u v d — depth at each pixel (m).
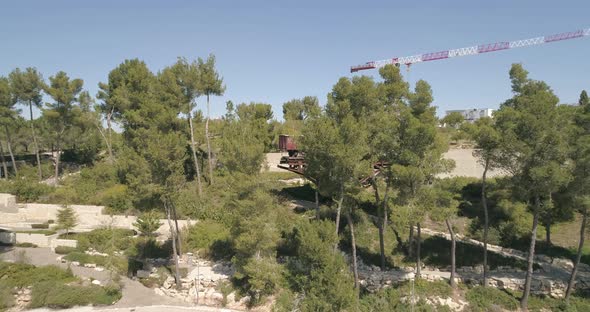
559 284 30.52
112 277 31.91
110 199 46.81
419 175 27.62
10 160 71.75
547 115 26.08
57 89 55.62
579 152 27.08
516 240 38.00
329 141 27.52
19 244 40.62
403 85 32.16
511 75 30.95
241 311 29.39
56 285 30.14
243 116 63.62
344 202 30.48
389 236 37.94
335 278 25.39
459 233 39.31
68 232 42.56
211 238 38.38
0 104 57.12
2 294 28.94
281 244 36.22
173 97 46.31
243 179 29.62
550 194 29.45
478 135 28.25
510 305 28.91
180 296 31.48
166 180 31.12
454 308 28.72
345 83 31.00
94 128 68.00
